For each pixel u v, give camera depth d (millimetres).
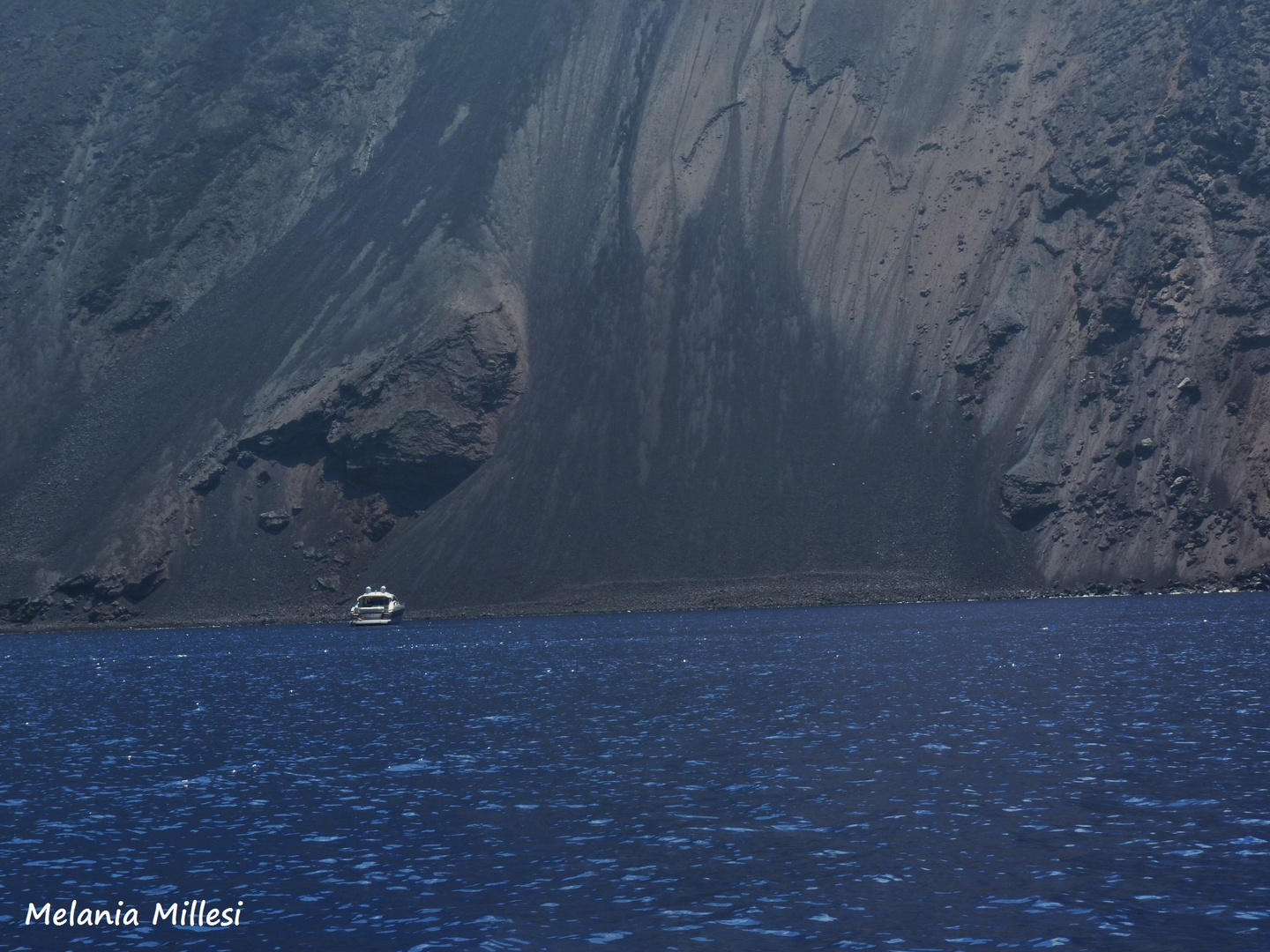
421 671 66375
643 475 116875
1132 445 103188
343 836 27438
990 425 111562
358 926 20922
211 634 109250
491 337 127688
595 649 74812
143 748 42344
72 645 103062
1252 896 20562
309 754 39344
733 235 132250
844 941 19141
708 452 116750
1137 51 124188
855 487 111625
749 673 56688
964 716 40531
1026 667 53406
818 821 26750
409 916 21375
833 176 133875
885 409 116125
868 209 129875
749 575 108000
